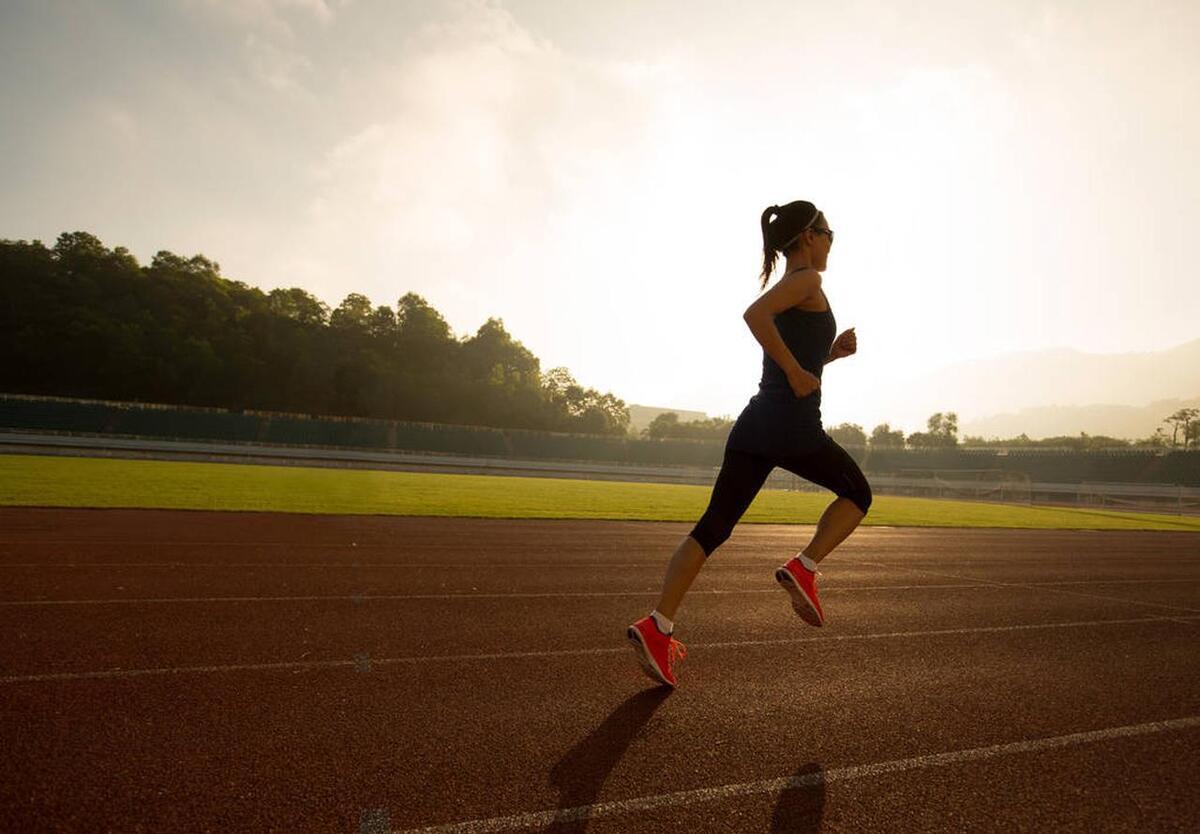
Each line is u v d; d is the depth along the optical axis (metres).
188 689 3.21
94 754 2.46
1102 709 3.44
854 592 6.80
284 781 2.32
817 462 3.22
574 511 16.70
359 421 69.50
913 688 3.67
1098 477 69.06
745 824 2.14
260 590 5.68
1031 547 12.52
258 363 83.62
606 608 5.52
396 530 10.94
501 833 2.03
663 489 34.72
